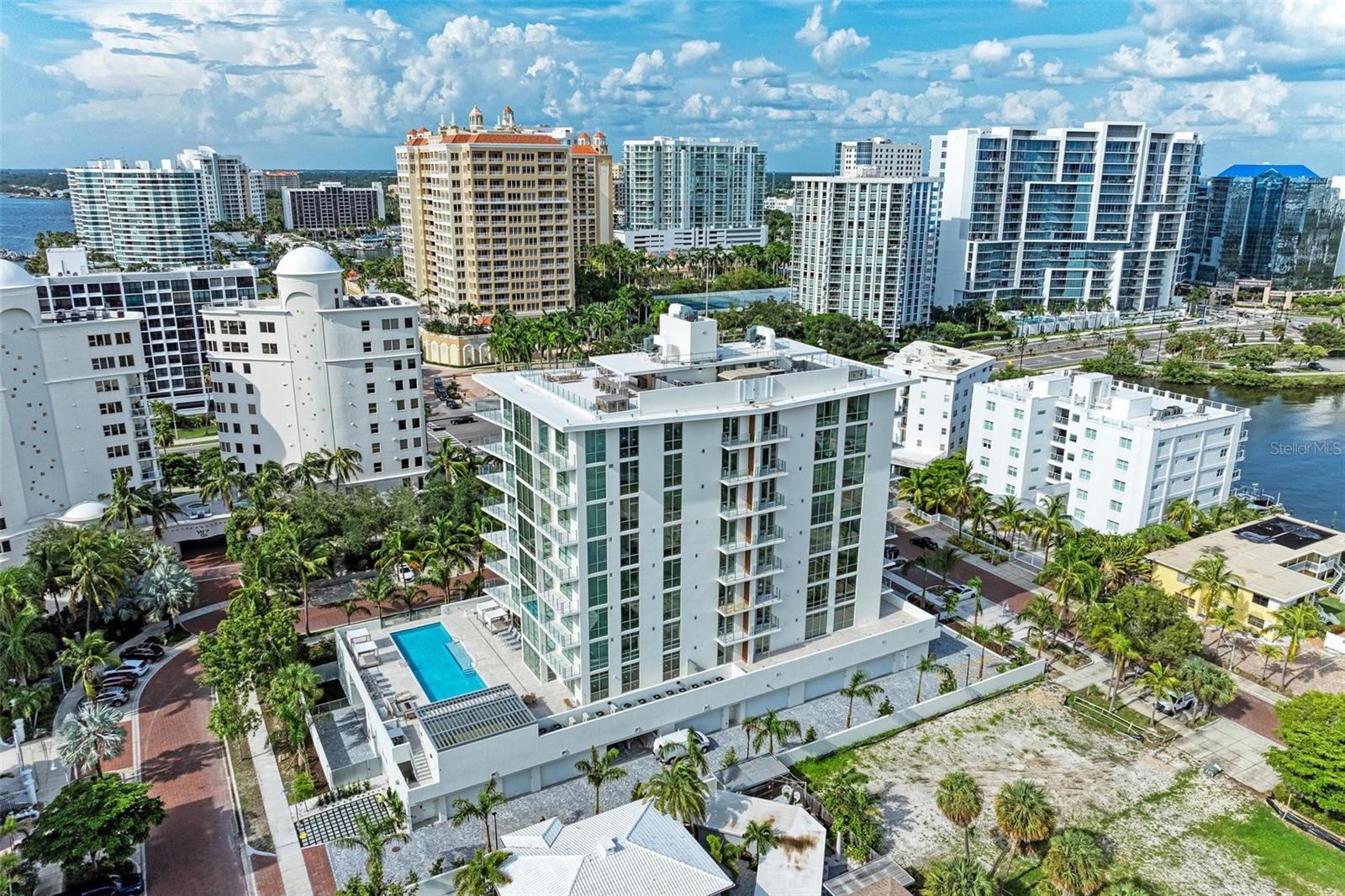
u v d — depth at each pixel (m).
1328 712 67.25
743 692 75.12
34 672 76.06
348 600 99.19
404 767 69.06
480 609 84.31
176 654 88.94
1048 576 90.69
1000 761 73.81
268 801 67.75
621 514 68.06
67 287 148.25
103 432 103.81
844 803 63.06
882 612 88.38
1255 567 95.12
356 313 117.88
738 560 75.19
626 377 73.88
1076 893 54.84
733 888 58.59
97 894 57.62
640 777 70.56
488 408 77.38
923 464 136.38
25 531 97.31
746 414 70.50
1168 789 70.38
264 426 119.00
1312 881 61.41
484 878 53.84
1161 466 110.12
